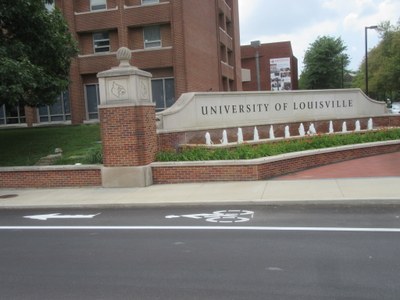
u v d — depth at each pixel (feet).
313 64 230.07
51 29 56.65
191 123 52.26
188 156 42.50
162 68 92.27
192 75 93.35
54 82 56.24
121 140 40.40
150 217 29.27
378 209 28.53
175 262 19.58
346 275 17.17
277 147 46.29
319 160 46.57
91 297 16.05
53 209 34.24
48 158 54.54
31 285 17.53
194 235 24.00
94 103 96.22
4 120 101.45
